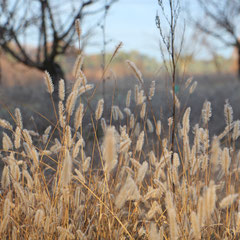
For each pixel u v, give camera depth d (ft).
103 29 12.39
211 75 45.21
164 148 6.69
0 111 9.11
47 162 8.66
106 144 3.91
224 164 5.98
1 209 6.32
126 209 7.70
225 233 6.32
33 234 6.05
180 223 6.05
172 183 6.67
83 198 6.91
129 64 6.47
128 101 7.66
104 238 6.40
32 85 29.73
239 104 18.72
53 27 22.56
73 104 6.19
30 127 10.21
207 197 4.53
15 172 6.34
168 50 6.93
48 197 6.57
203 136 6.59
